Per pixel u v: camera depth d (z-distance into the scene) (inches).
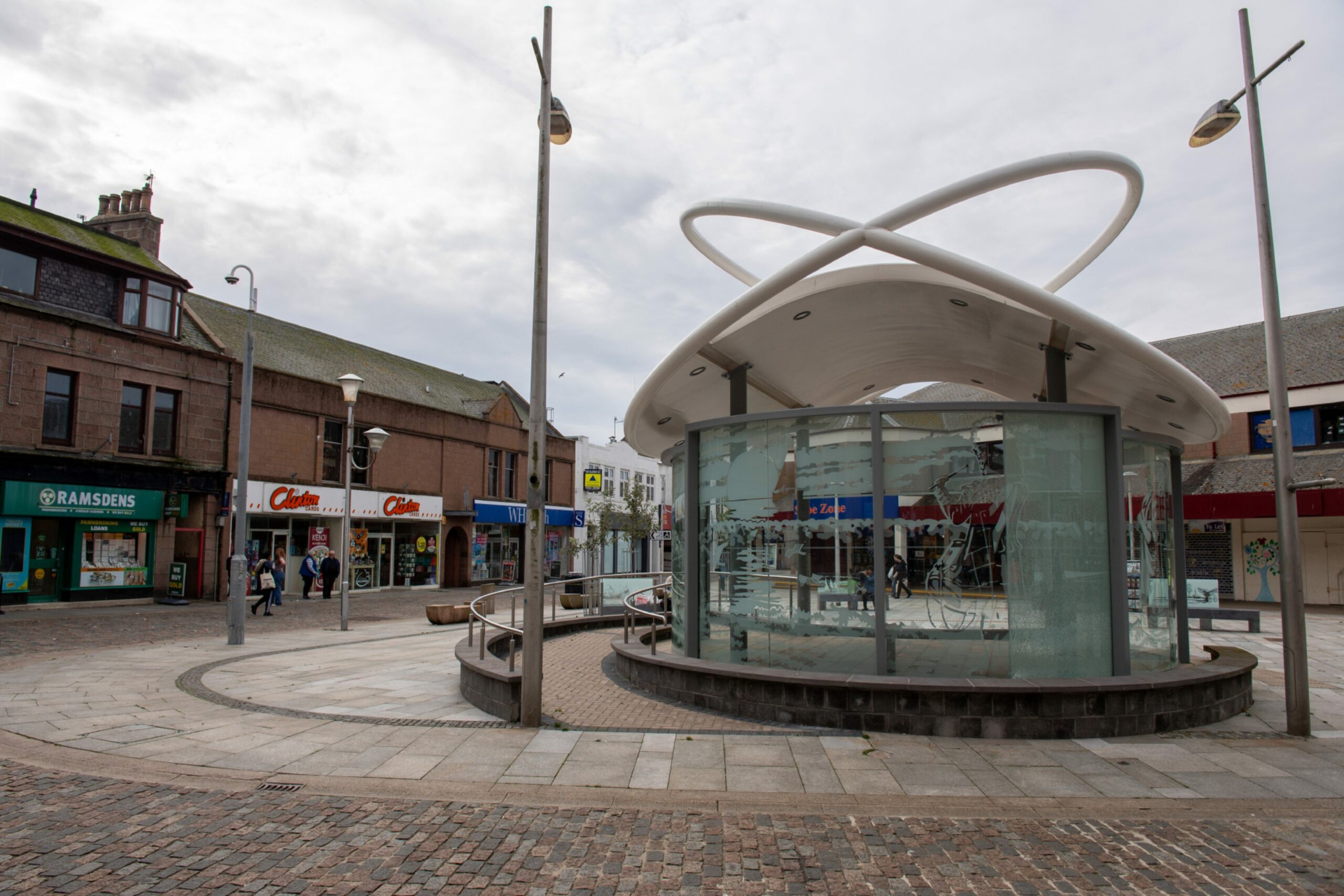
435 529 1302.9
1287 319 1179.9
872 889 164.1
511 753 261.1
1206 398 351.3
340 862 175.2
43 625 644.1
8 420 759.7
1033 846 187.3
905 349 482.3
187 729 291.6
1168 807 214.7
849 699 295.4
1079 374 426.6
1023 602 319.9
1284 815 209.8
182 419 908.0
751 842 188.4
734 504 362.6
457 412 1370.6
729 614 359.6
